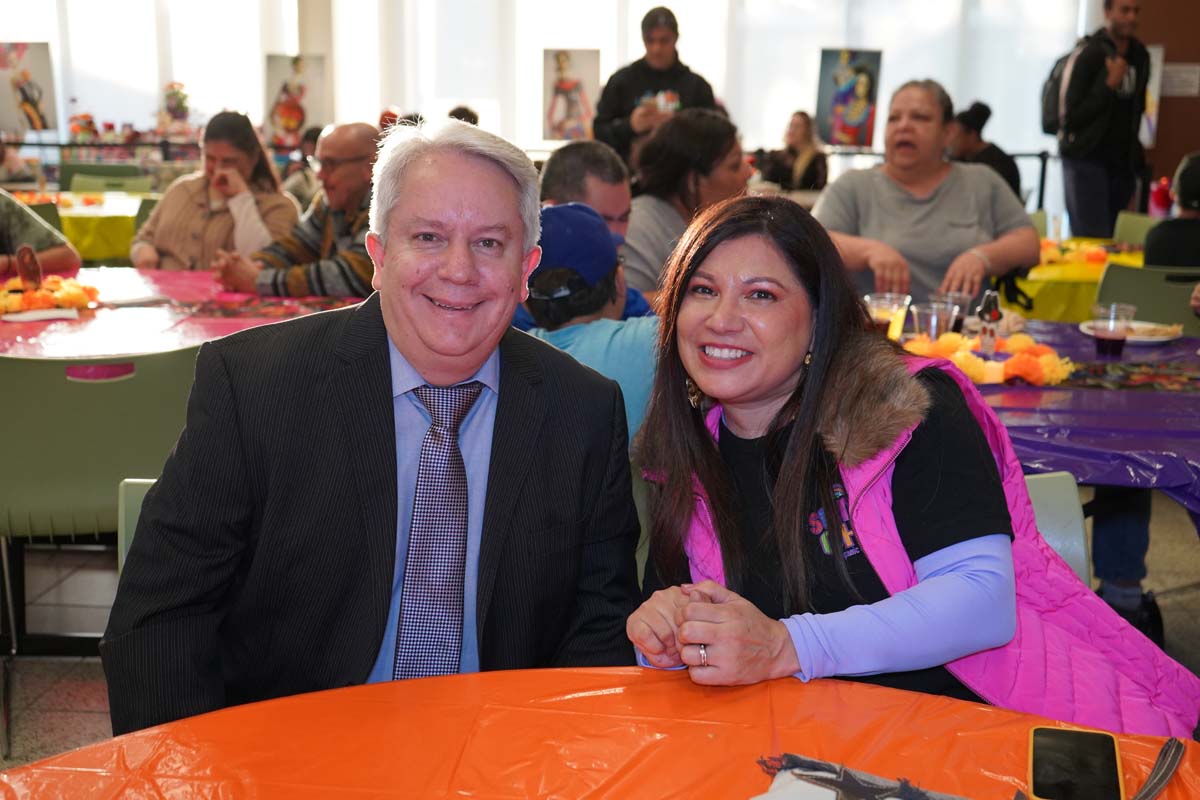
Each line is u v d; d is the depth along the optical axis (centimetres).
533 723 107
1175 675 145
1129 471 197
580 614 153
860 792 94
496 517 142
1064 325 312
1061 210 901
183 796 94
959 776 98
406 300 135
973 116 620
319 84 849
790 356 140
